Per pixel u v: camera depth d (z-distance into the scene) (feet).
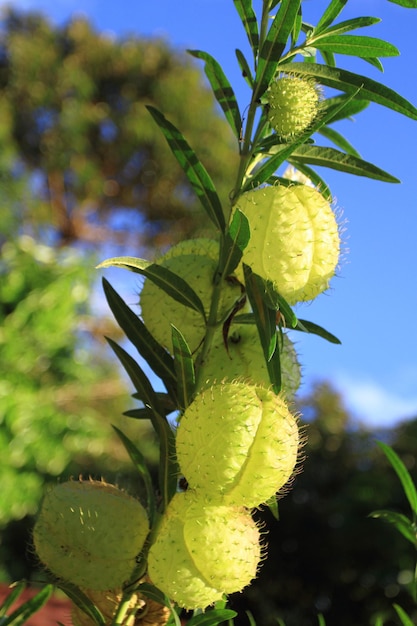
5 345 8.47
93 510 2.04
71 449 9.05
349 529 10.07
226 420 1.94
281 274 2.08
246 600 10.45
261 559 2.03
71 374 9.49
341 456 11.29
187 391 2.09
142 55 22.53
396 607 2.36
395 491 10.12
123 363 2.18
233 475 1.94
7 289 8.68
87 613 2.07
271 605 10.34
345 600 10.01
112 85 22.53
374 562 9.89
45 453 8.68
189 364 2.08
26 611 2.13
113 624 2.05
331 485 11.09
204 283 2.18
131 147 21.57
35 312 8.78
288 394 2.22
